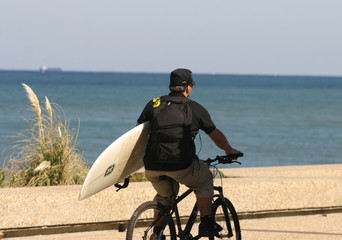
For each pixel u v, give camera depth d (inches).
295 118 6284.5
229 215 739.4
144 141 643.5
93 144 3159.5
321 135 4372.5
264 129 4795.8
